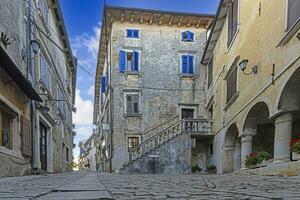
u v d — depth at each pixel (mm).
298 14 8648
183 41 24766
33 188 4176
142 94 23625
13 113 10211
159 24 24578
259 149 16000
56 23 19469
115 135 22859
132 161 18562
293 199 2740
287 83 9328
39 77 13797
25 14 12078
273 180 6395
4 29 9453
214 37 19672
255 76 12203
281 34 9844
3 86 9273
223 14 17281
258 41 12016
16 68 9047
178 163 19109
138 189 3965
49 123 16094
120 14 23672
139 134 23094
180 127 20906
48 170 15945
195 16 24328
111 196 2977
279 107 9727
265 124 15766
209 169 19766
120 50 23797
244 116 13461
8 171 9305
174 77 24203
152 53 24219
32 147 12242
